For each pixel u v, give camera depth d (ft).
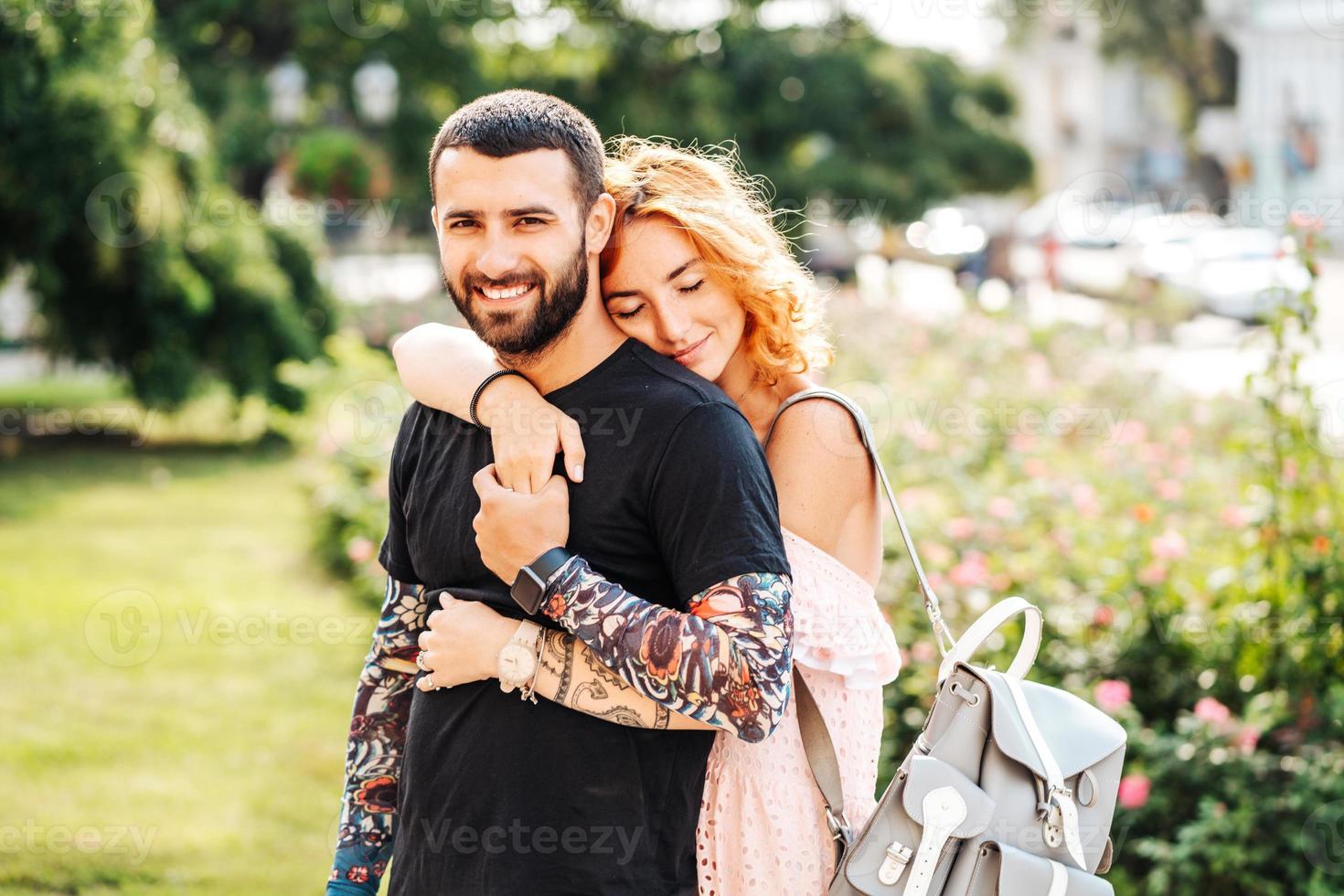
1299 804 9.90
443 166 5.12
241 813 12.62
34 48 27.17
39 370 43.62
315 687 16.42
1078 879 5.12
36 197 28.96
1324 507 12.13
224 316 33.50
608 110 56.75
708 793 5.55
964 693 5.42
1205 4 91.86
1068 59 103.09
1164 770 10.44
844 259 62.23
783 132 60.95
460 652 5.21
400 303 42.37
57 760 13.82
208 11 48.21
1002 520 14.78
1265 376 11.96
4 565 21.90
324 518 22.79
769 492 5.13
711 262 5.77
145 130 31.09
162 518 25.91
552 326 5.15
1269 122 93.20
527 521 5.05
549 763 5.18
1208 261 50.60
